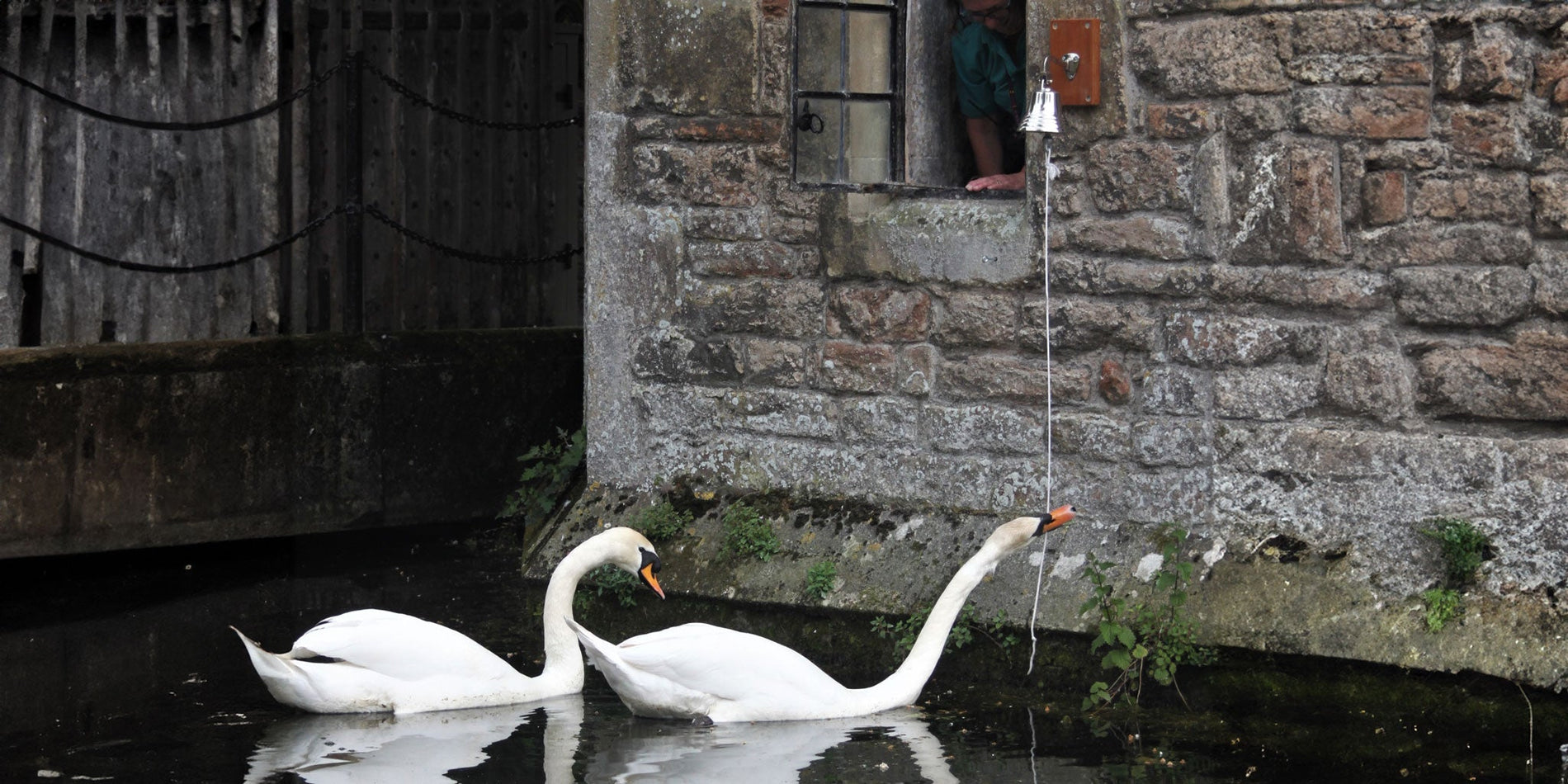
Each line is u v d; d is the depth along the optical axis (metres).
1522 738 5.78
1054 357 7.38
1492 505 6.35
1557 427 6.33
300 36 9.65
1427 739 5.79
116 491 8.91
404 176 10.23
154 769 5.34
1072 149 7.23
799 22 8.04
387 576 8.73
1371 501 6.60
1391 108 6.52
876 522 7.75
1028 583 7.14
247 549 9.52
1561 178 6.26
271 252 9.39
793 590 7.64
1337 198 6.65
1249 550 6.80
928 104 8.03
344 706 6.11
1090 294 7.26
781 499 8.09
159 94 9.30
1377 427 6.64
